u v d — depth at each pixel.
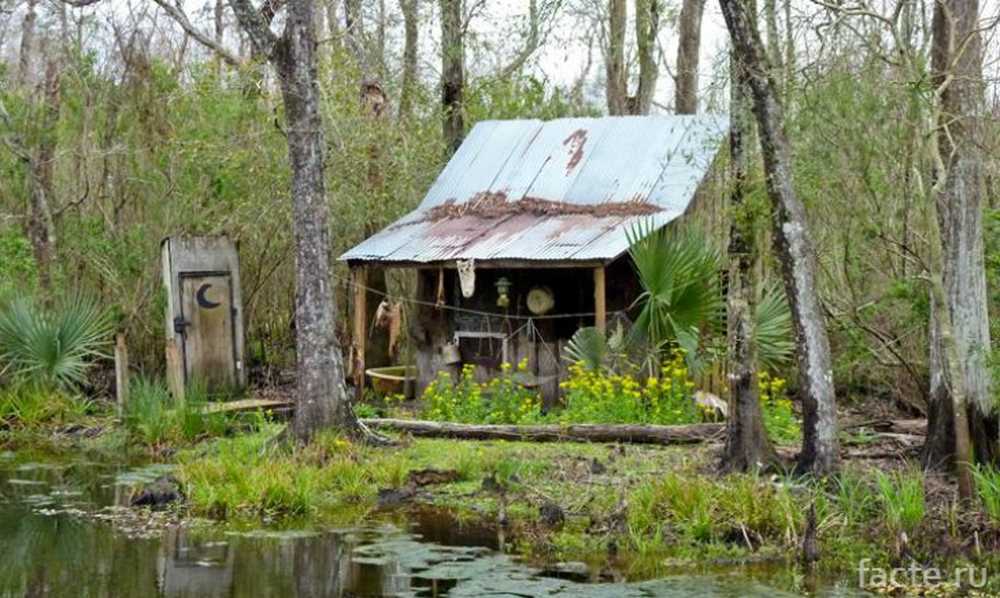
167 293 19.03
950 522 10.59
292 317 23.55
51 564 10.22
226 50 18.75
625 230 16.89
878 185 16.12
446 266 17.61
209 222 21.77
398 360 22.72
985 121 12.89
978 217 12.18
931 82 11.63
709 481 11.82
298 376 14.72
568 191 18.67
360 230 22.70
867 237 16.78
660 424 15.06
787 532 10.67
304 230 14.66
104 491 13.46
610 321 17.69
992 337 13.19
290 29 14.59
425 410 17.45
